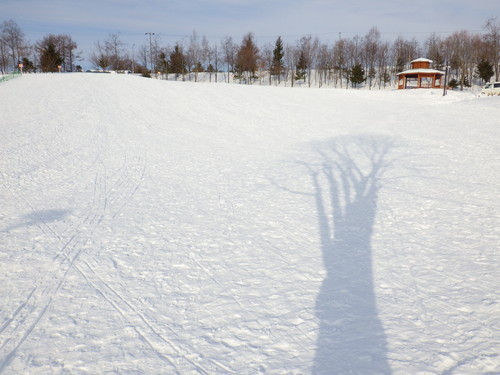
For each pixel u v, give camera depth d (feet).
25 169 39.27
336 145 51.21
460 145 46.26
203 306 15.05
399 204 27.61
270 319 14.14
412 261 18.90
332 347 12.47
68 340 12.90
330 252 20.29
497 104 81.46
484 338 12.67
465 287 16.15
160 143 54.13
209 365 11.66
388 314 14.33
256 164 42.63
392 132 58.23
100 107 76.89
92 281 17.12
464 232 22.20
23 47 246.27
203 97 97.25
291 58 273.54
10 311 14.62
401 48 264.72
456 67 234.79
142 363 11.75
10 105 75.15
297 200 29.58
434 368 11.33
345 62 270.05
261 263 19.03
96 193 31.83
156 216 26.32
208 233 23.17
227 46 264.52
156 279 17.34
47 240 21.88
